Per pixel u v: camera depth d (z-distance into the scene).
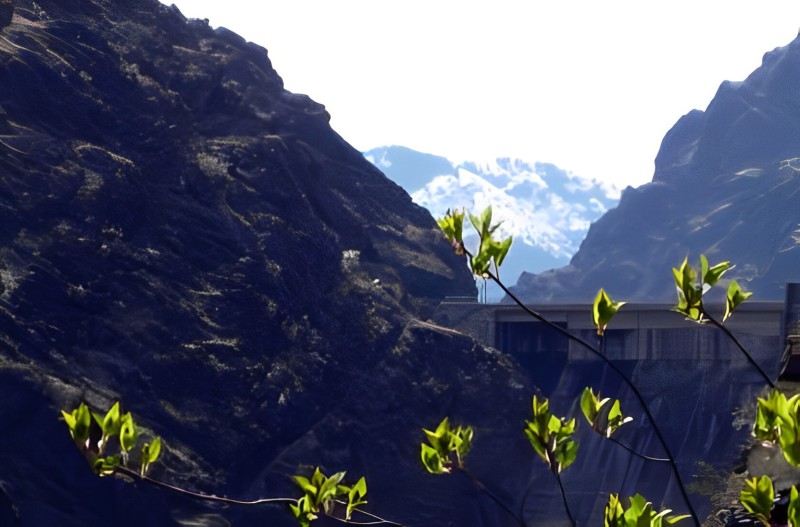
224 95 177.88
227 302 143.88
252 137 174.50
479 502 146.12
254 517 124.50
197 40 188.62
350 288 165.88
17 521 102.06
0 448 105.69
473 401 156.50
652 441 180.12
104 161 143.38
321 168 187.62
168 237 146.00
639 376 187.38
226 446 128.50
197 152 161.50
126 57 167.00
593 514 161.38
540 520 150.62
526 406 158.75
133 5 180.75
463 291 194.12
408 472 145.38
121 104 157.50
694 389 182.75
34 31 155.00
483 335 178.62
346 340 156.50
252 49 192.62
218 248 150.12
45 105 144.12
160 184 152.12
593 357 174.75
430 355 159.62
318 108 196.12
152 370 129.25
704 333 163.00
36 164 135.12
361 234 185.75
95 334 127.31
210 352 136.25
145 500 110.12
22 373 108.81
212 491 122.12
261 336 144.12
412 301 183.38
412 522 141.62
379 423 148.88
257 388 137.38
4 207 128.38
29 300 122.19
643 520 3.74
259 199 162.38
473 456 149.88
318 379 147.50
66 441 106.94
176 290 140.25
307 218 168.00
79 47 157.75
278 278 152.25
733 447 170.75
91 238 134.62
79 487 106.94
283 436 138.00
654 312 163.88
